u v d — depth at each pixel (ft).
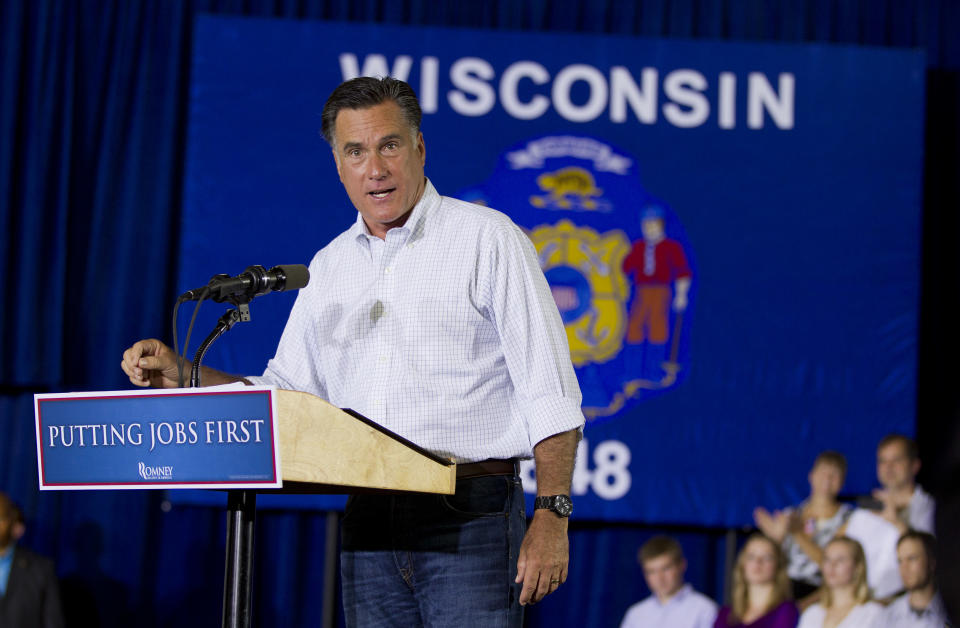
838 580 42.39
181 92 46.37
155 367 19.16
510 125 44.50
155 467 15.58
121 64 46.16
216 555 44.80
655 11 46.73
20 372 43.96
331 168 44.24
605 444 43.47
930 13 47.62
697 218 44.39
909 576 42.19
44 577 41.57
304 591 44.52
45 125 45.19
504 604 18.52
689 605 43.68
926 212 46.68
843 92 45.06
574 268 44.09
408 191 19.49
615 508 43.29
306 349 21.29
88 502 44.39
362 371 19.66
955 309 45.96
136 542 44.32
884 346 44.04
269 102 44.42
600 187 44.39
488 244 19.45
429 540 18.61
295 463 15.05
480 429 19.12
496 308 19.24
